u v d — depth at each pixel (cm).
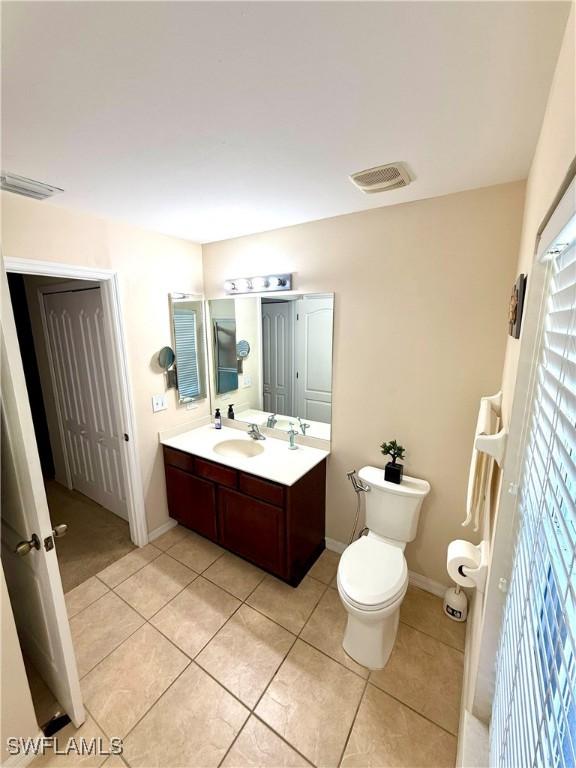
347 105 100
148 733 138
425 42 77
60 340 292
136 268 228
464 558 137
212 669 163
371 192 166
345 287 209
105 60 81
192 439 266
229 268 261
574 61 61
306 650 173
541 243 83
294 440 252
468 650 164
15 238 168
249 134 116
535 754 59
